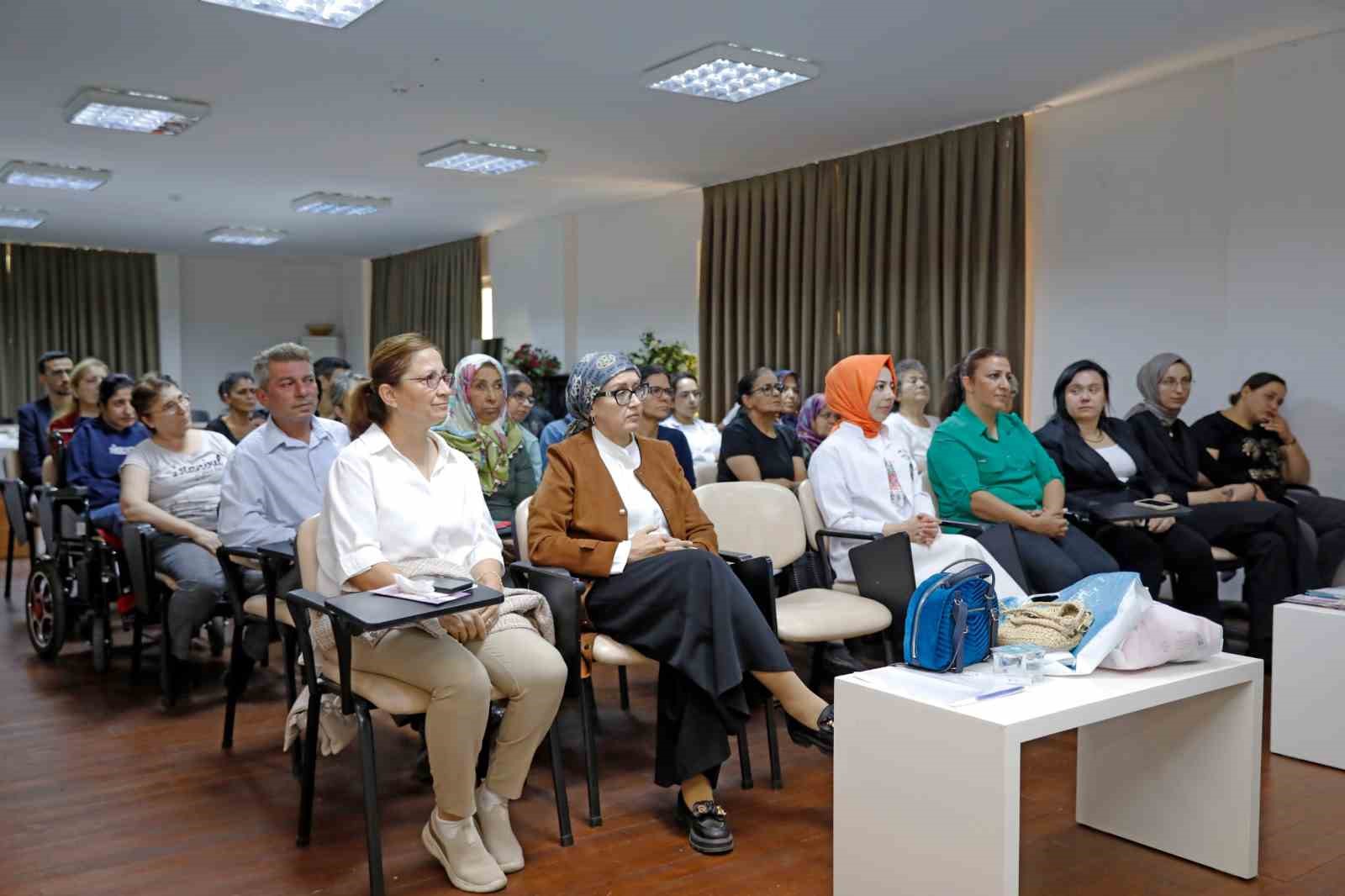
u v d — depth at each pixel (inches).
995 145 239.3
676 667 95.3
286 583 115.0
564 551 103.6
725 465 182.2
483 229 398.6
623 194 327.3
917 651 85.7
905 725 77.5
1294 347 186.4
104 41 182.2
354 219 374.9
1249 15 172.7
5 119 233.6
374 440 96.6
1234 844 89.4
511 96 216.7
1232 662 89.0
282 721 134.0
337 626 84.1
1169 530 153.8
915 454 186.2
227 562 124.6
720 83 207.6
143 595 139.9
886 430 145.6
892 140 256.7
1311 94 182.7
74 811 104.3
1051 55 193.3
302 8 167.8
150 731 129.7
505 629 94.3
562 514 108.3
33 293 427.5
